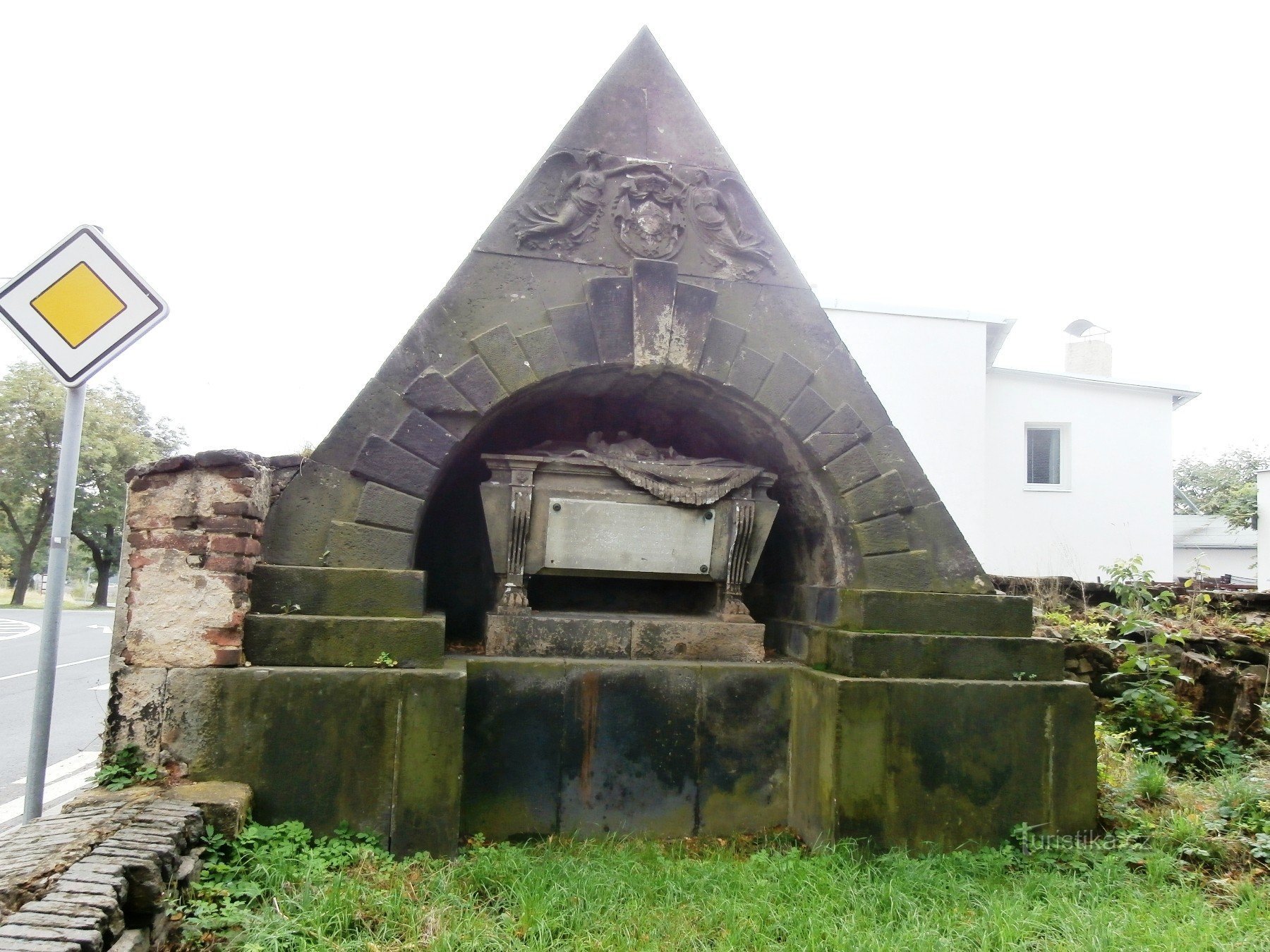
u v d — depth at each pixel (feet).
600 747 20.10
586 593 24.41
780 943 14.79
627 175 21.29
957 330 59.77
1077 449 64.39
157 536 17.19
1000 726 19.67
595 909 15.23
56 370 13.34
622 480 21.53
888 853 18.65
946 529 21.50
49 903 10.68
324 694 17.26
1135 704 27.04
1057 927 15.47
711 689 20.81
